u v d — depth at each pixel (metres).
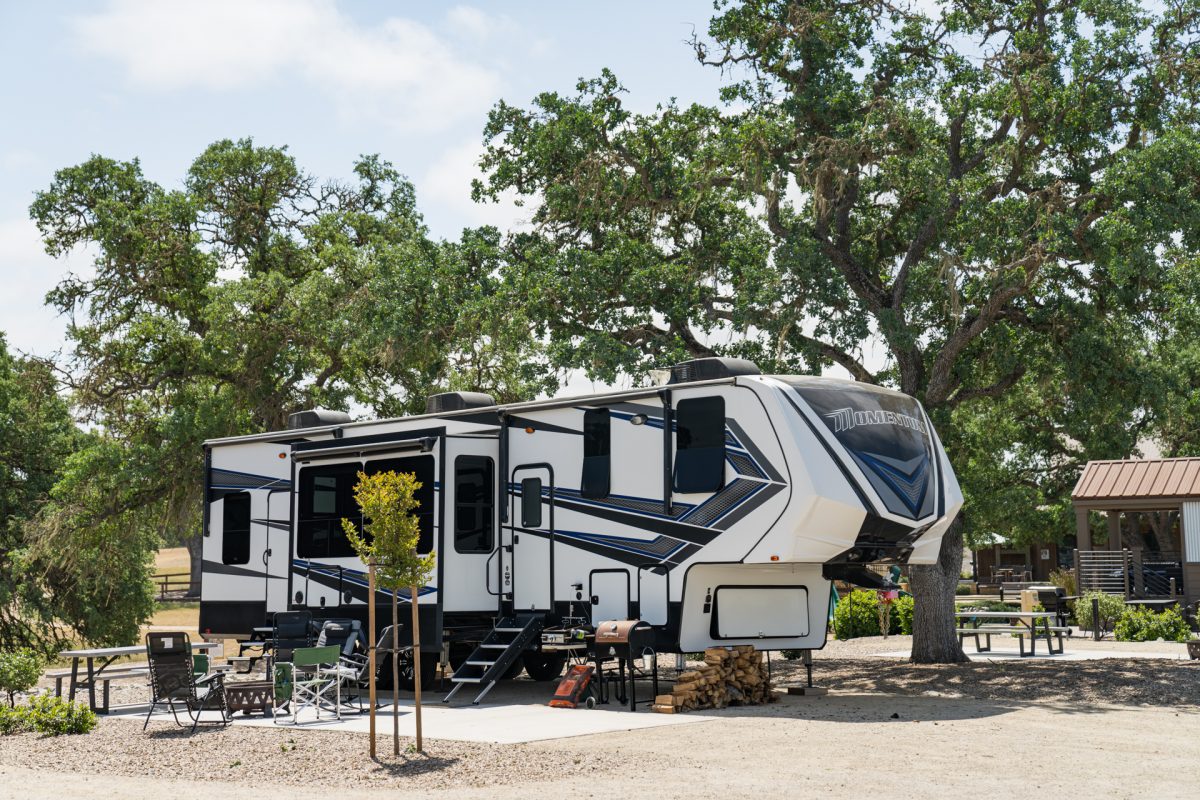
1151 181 14.64
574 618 13.63
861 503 12.03
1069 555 43.69
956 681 15.11
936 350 17.88
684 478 12.82
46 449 31.23
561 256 17.48
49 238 31.41
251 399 27.80
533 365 17.91
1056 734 10.53
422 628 14.22
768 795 7.74
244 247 32.50
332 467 15.81
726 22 17.42
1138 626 22.09
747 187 16.73
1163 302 16.45
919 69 17.52
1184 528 26.69
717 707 12.77
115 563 28.77
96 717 12.94
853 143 16.12
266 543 16.91
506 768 9.02
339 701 12.44
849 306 16.03
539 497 14.15
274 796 8.16
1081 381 17.06
